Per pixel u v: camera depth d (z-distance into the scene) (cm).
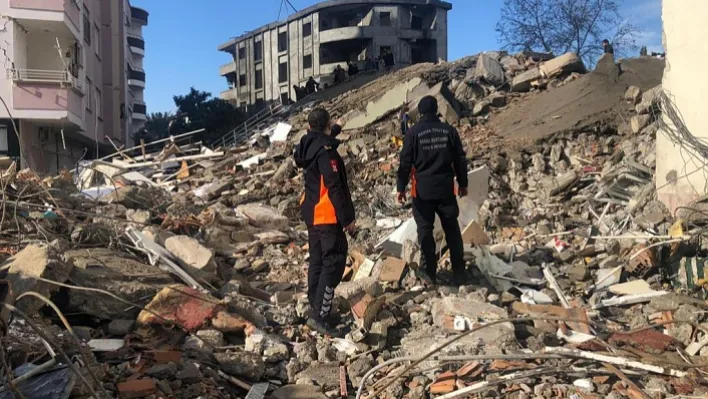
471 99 1670
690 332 434
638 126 1086
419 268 580
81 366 339
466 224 736
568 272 595
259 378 398
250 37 5728
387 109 1661
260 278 649
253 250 730
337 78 3225
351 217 446
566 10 3159
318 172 458
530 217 882
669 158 714
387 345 452
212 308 455
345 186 455
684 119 672
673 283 552
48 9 1919
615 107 1237
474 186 767
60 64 2091
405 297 532
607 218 805
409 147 547
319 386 388
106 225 644
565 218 857
